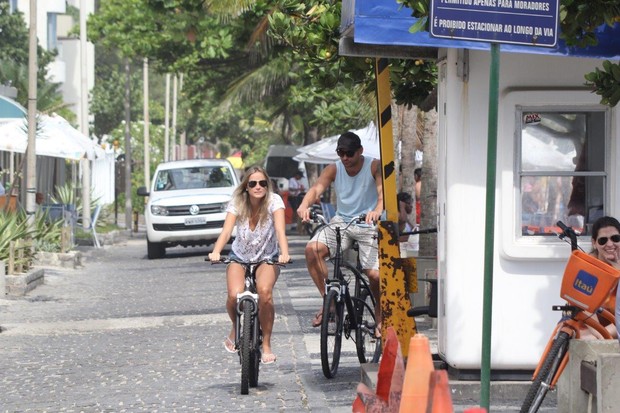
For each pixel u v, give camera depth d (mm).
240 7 48875
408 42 17797
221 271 52469
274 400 20469
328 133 74125
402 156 41156
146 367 25125
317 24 22484
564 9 16219
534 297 19078
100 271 54312
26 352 27906
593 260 15352
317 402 19969
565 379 16031
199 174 64438
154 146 157375
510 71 18906
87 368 25188
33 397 21734
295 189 94312
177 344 28719
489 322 13805
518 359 19062
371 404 13797
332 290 22062
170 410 19969
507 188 18969
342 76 23766
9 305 39000
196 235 61938
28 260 45906
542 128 19172
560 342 15789
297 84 68500
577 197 19312
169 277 49906
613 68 16297
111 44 78250
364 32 17766
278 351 26656
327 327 21984
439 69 19688
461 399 18953
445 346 19375
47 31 145750
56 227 57750
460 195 18922
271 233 21578
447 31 13477
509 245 18953
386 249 20141
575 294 15500
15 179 54844
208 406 20141
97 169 93375
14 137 58344
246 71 77875
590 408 15336
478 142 18891
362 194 22391
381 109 19688
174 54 75250
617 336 15648
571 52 17391
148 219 62469
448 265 19062
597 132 19250
